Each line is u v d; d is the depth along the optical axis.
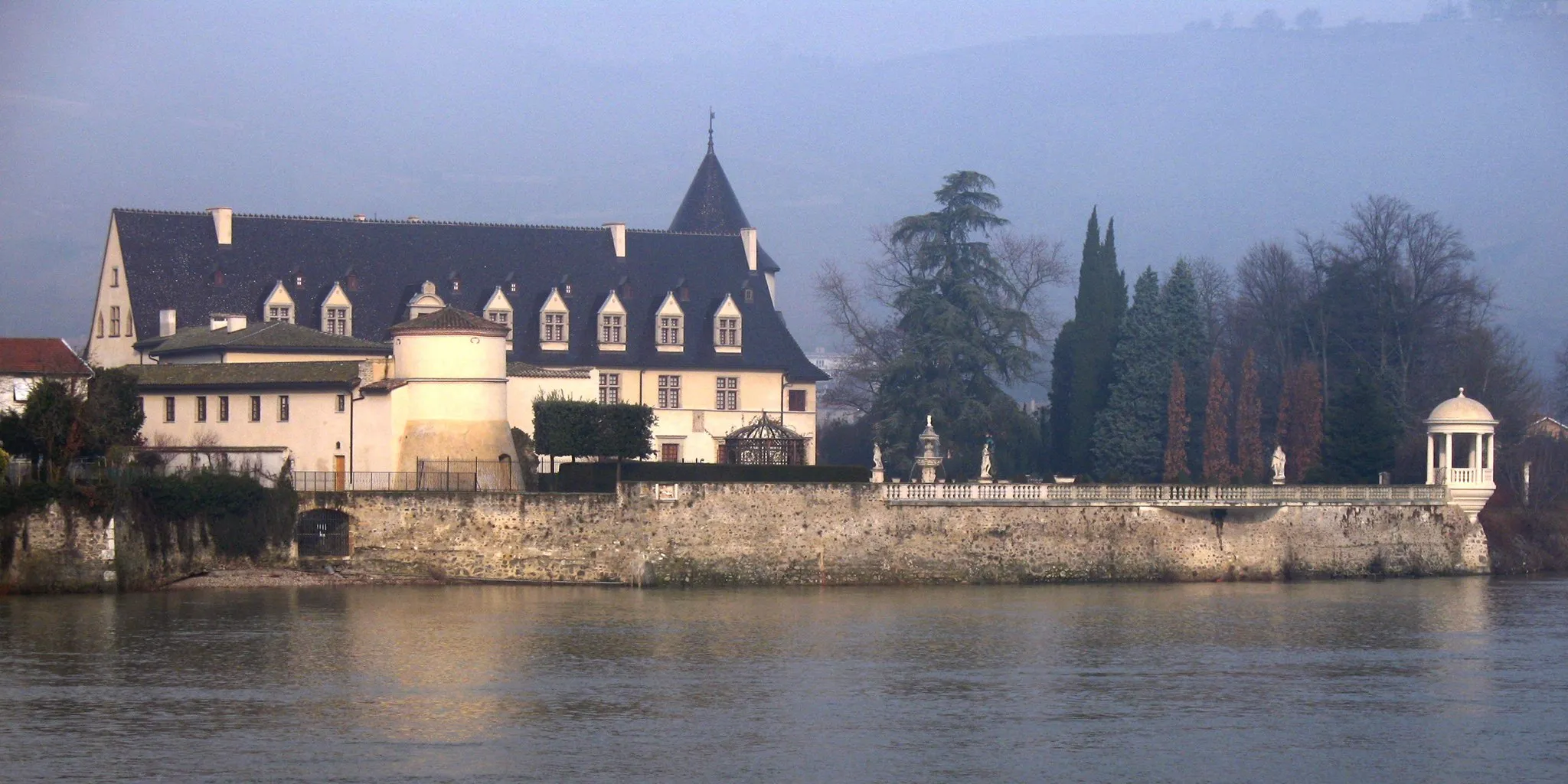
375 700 165.50
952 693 171.88
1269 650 196.50
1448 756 151.25
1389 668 187.00
